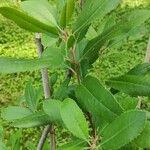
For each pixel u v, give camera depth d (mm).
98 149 287
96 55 336
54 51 317
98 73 1838
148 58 426
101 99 298
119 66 1883
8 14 294
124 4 2420
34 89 430
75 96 336
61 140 1378
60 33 319
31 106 423
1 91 1754
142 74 355
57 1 344
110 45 357
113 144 278
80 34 319
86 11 317
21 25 303
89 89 305
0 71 285
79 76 339
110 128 280
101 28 425
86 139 297
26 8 336
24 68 284
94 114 304
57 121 333
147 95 317
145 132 282
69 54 331
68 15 313
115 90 357
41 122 344
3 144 389
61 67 337
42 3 339
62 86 357
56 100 335
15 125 343
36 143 1410
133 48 2004
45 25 309
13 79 1807
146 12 315
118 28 314
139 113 268
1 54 2082
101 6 315
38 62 287
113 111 293
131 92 320
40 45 395
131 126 270
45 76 420
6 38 2184
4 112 420
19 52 2088
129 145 296
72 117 298
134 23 313
